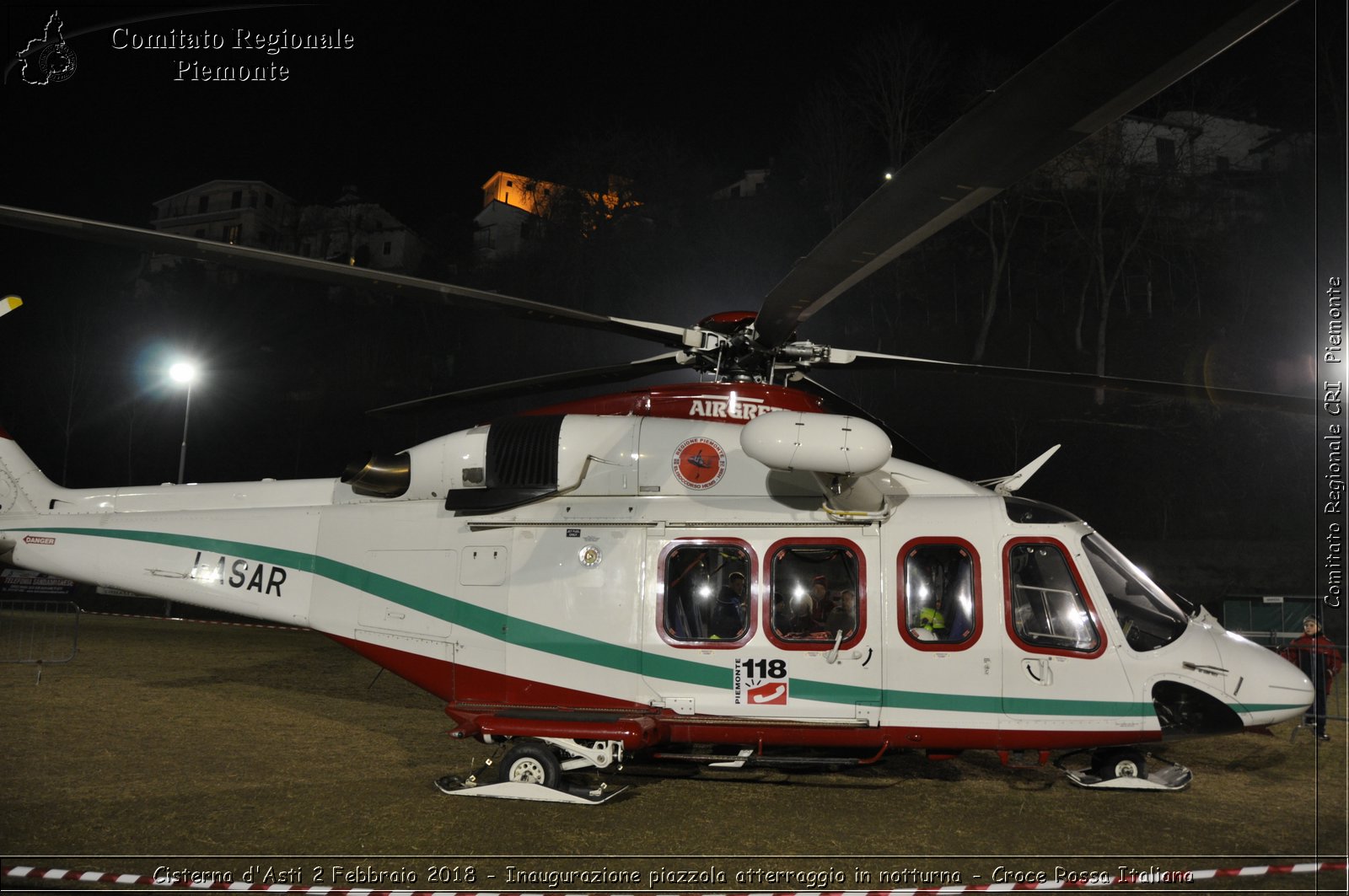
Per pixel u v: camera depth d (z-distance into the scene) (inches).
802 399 275.0
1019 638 243.3
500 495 270.7
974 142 134.3
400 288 221.1
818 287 205.0
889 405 1331.2
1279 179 1467.8
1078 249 1486.2
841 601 253.8
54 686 389.4
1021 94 121.7
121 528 303.9
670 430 270.4
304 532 289.0
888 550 251.8
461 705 260.5
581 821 223.1
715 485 265.0
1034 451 1206.3
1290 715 239.8
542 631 261.4
